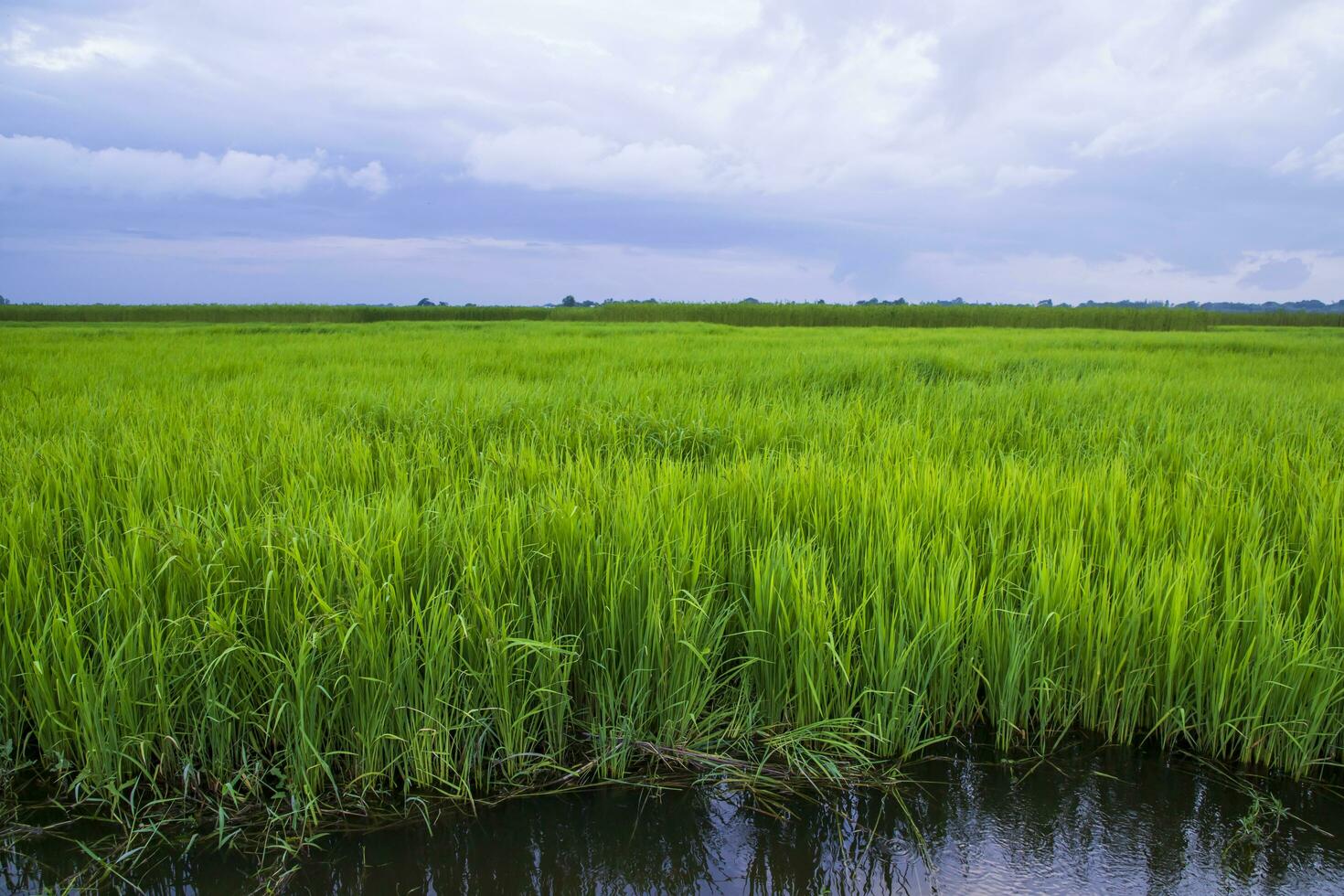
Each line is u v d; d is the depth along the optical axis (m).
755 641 2.60
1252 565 2.71
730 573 2.81
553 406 6.00
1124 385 7.95
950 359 10.03
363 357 10.70
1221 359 11.82
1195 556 2.79
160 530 2.73
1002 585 2.71
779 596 2.53
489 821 2.24
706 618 2.56
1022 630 2.53
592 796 2.35
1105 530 3.07
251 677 2.35
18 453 3.93
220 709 2.28
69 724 2.28
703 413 5.53
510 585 2.59
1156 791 2.37
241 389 6.80
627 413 5.57
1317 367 10.68
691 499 3.16
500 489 3.44
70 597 2.50
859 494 3.30
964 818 2.25
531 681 2.41
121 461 3.90
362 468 3.93
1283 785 2.39
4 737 2.34
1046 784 2.40
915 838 2.18
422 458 4.19
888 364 9.16
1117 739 2.61
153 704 2.26
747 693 2.58
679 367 9.29
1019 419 5.94
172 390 6.94
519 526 2.79
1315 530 2.97
